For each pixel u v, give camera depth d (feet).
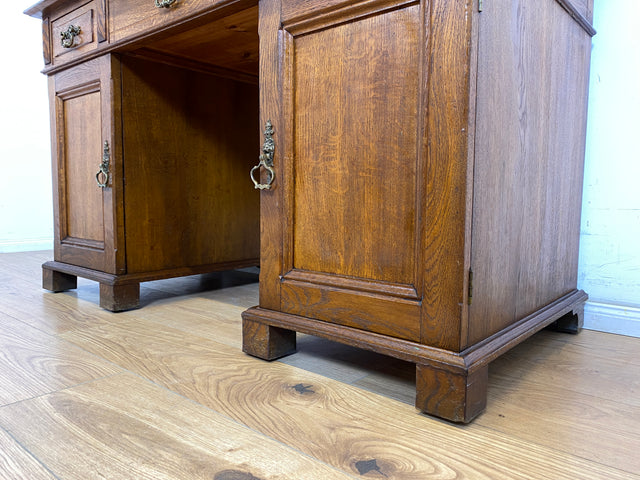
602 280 4.21
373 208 2.80
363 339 2.79
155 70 4.84
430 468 2.03
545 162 3.29
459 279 2.40
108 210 4.66
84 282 6.33
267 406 2.62
